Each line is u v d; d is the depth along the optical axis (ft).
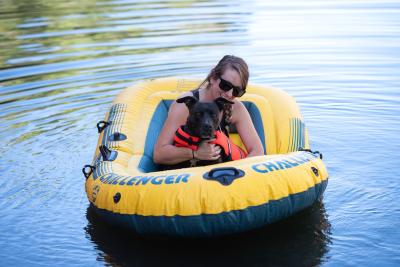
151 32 50.70
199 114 20.71
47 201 23.17
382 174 24.41
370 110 32.30
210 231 18.66
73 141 29.30
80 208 22.63
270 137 24.93
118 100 27.78
